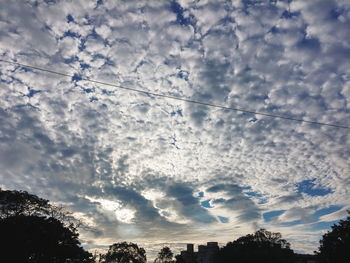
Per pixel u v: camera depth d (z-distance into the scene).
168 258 121.62
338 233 47.19
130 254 114.62
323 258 48.25
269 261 78.00
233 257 83.62
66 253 61.66
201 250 108.50
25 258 53.19
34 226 56.16
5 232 51.62
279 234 88.88
